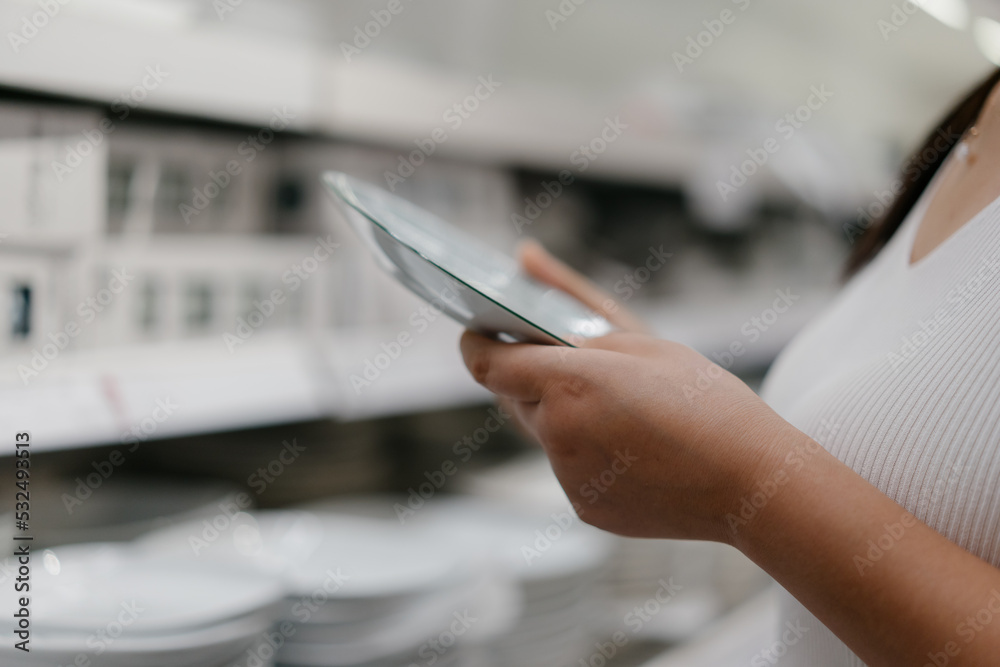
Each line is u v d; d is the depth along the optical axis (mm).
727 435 412
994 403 412
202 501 842
